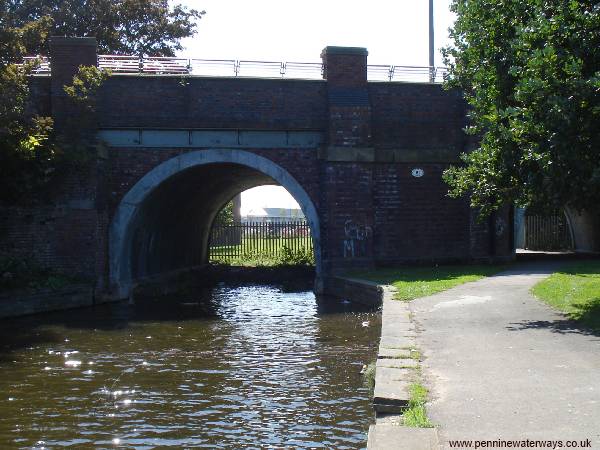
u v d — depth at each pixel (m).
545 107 9.85
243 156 20.39
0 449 7.08
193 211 27.41
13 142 17.00
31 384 9.80
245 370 10.54
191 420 8.05
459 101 21.42
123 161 19.98
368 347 12.10
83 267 18.92
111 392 9.34
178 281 25.00
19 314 16.59
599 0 10.38
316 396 8.92
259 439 7.33
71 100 19.02
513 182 11.88
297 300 20.05
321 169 20.67
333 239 20.45
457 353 7.99
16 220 18.45
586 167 9.84
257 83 20.44
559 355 7.76
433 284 15.48
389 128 21.06
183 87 20.16
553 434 5.02
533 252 27.58
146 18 33.19
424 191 21.25
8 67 17.17
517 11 11.34
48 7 29.98
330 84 20.64
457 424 5.31
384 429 5.20
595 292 12.69
